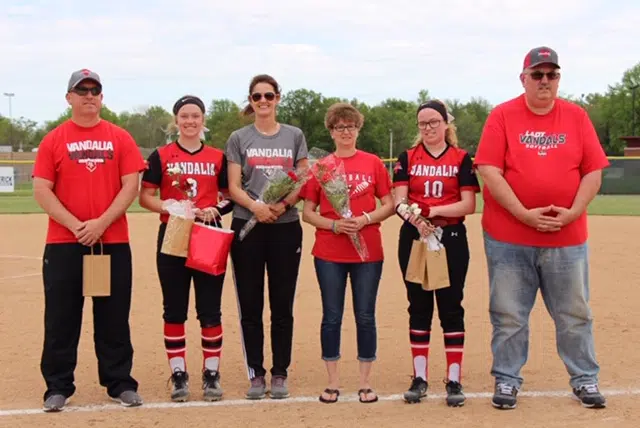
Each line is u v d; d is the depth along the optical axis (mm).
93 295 5266
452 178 5512
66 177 5312
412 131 76250
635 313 8328
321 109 72750
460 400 5336
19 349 6922
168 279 5586
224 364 6609
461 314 5512
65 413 5246
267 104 5719
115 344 5508
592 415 5105
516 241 5402
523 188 5285
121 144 5445
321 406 5395
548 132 5301
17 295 9547
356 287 5602
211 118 81250
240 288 5711
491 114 5484
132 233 17406
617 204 29156
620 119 82812
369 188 5609
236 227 5695
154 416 5168
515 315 5426
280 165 5730
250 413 5230
